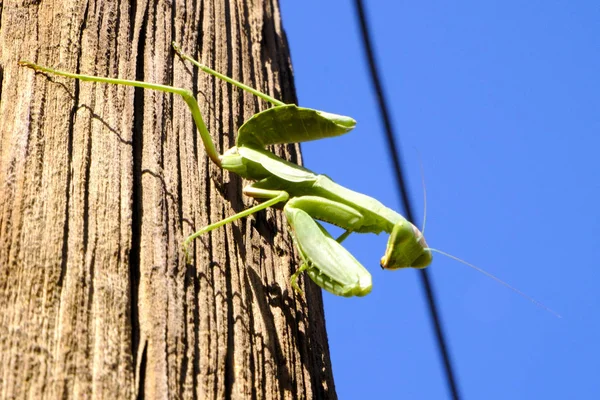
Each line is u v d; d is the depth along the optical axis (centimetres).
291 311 60
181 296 57
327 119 60
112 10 61
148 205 58
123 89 60
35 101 58
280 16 69
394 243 59
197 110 59
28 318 55
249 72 64
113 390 55
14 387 54
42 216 56
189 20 63
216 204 60
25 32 59
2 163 57
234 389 57
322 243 59
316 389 60
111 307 56
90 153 58
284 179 60
